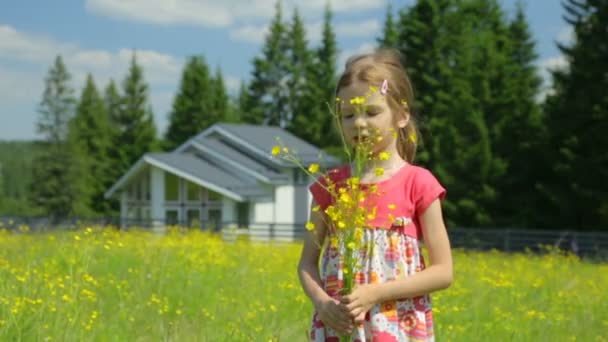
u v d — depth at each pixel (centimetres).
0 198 6059
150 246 1100
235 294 775
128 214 3478
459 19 3984
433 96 3853
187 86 5884
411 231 286
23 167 11256
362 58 296
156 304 685
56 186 5622
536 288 916
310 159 3394
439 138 3453
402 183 289
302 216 3416
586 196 2819
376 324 277
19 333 461
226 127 3472
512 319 673
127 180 3388
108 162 5984
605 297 880
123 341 529
